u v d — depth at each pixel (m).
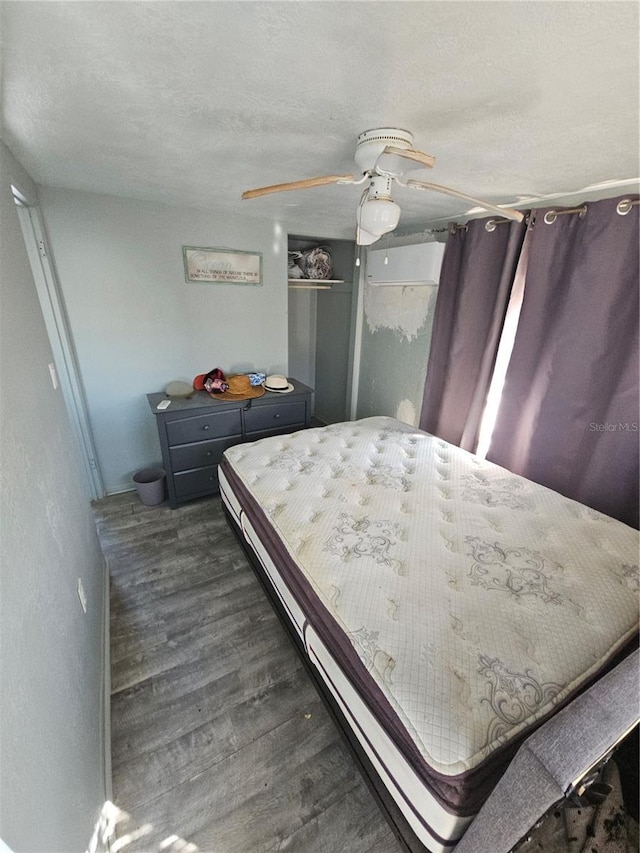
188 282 2.74
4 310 0.97
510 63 0.78
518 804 0.64
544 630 1.05
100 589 1.80
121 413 2.79
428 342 2.88
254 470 1.94
